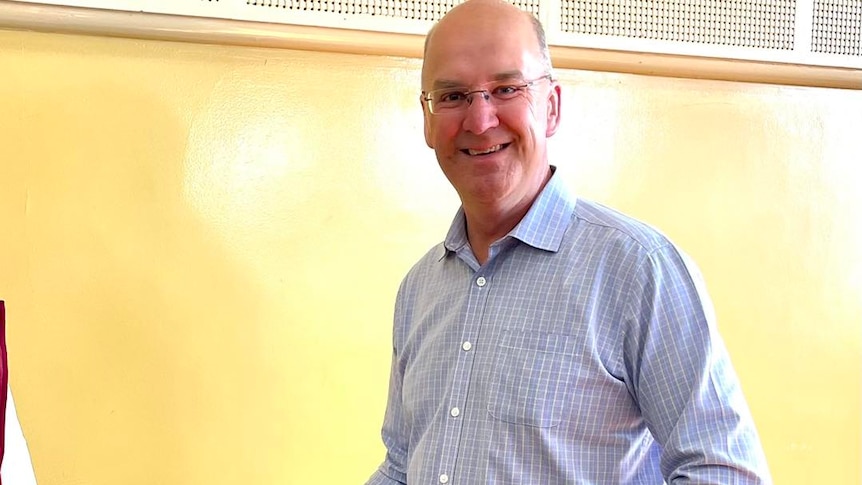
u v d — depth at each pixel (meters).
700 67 2.86
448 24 1.60
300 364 2.51
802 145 3.03
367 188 2.57
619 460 1.48
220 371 2.43
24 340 2.26
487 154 1.56
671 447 1.41
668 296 1.45
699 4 2.83
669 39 2.80
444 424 1.55
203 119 2.40
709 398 1.40
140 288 2.36
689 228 2.91
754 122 2.97
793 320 3.04
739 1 2.88
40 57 2.25
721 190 2.94
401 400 1.80
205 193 2.41
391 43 2.53
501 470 1.48
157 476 2.38
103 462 2.33
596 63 2.74
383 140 2.58
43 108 2.26
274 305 2.48
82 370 2.31
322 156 2.52
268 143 2.46
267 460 2.48
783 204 3.02
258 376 2.47
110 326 2.33
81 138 2.29
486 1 1.61
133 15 2.28
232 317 2.44
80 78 2.29
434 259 1.78
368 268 2.57
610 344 1.47
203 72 2.40
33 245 2.26
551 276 1.54
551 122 1.69
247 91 2.44
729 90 2.94
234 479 2.45
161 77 2.36
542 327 1.50
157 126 2.36
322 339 2.53
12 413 1.52
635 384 1.47
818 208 3.05
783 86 3.00
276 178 2.48
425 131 1.69
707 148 2.92
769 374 3.01
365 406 2.58
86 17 2.24
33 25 2.21
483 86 1.55
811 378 3.05
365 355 2.58
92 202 2.31
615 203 2.82
